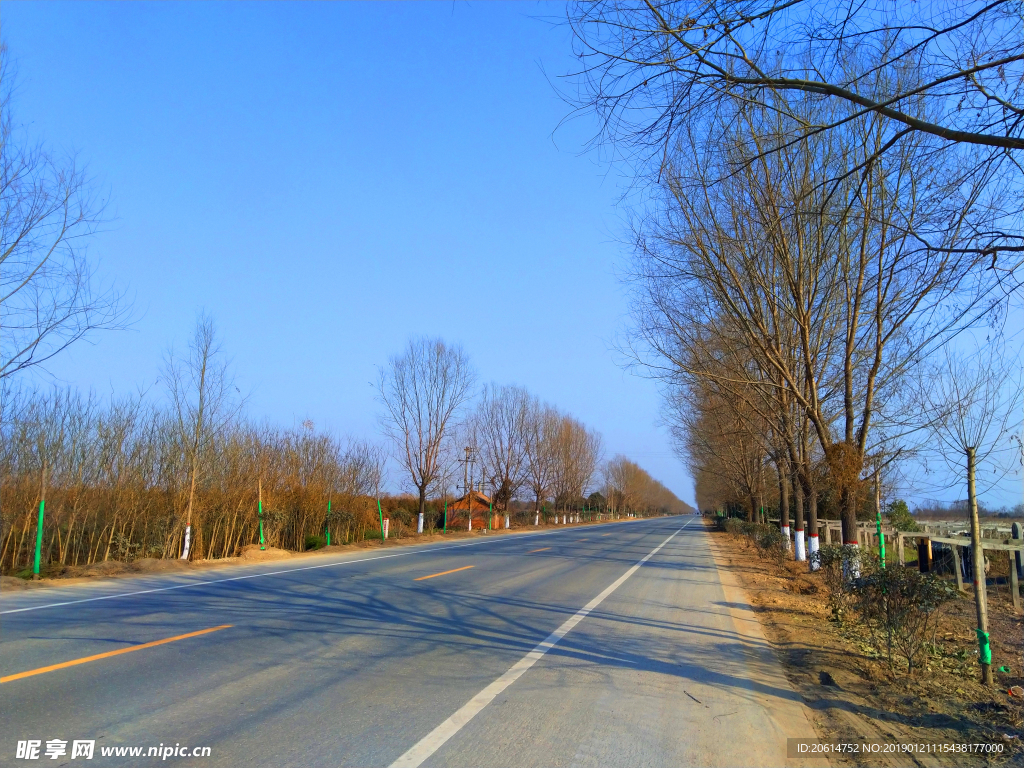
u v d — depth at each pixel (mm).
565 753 4668
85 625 8703
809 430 18094
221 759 4422
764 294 14430
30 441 16703
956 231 5895
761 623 10352
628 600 12109
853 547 11555
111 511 18000
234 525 21484
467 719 5301
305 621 9117
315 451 27719
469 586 13250
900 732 5281
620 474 103375
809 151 11680
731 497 47000
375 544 27312
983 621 6805
